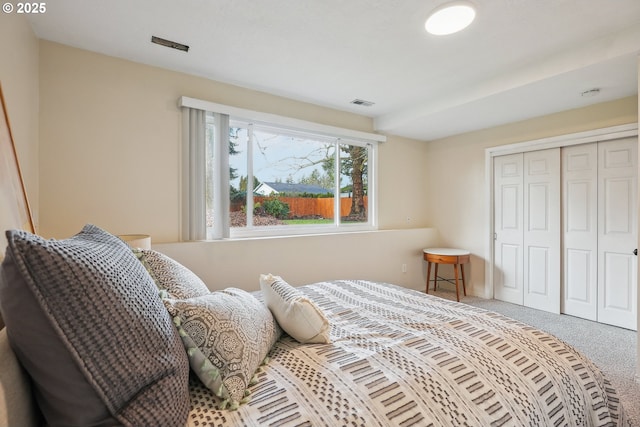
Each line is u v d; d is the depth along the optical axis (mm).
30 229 1489
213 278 2688
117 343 713
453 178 4395
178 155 2688
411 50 2320
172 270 1218
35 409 742
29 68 1971
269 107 3186
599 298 3156
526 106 3141
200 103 2699
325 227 3709
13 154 1382
